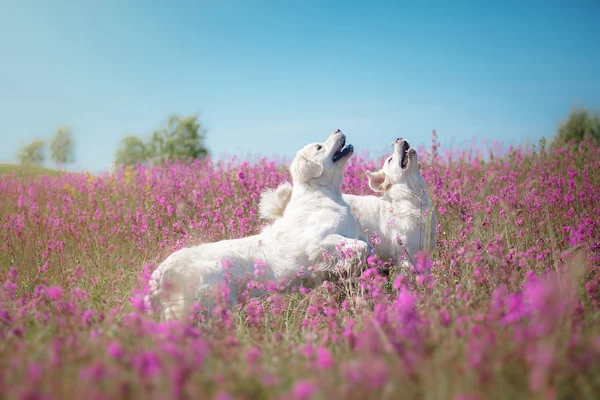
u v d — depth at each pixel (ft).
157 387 6.24
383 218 19.71
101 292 16.38
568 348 7.14
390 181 19.88
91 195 31.14
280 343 10.71
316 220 17.81
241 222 22.50
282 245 17.65
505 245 18.37
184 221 26.40
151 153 124.57
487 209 20.44
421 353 7.39
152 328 9.14
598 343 6.82
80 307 12.57
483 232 19.98
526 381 6.44
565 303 9.19
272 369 7.93
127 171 39.40
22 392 5.83
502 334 8.15
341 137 18.76
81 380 6.59
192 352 7.38
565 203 22.36
